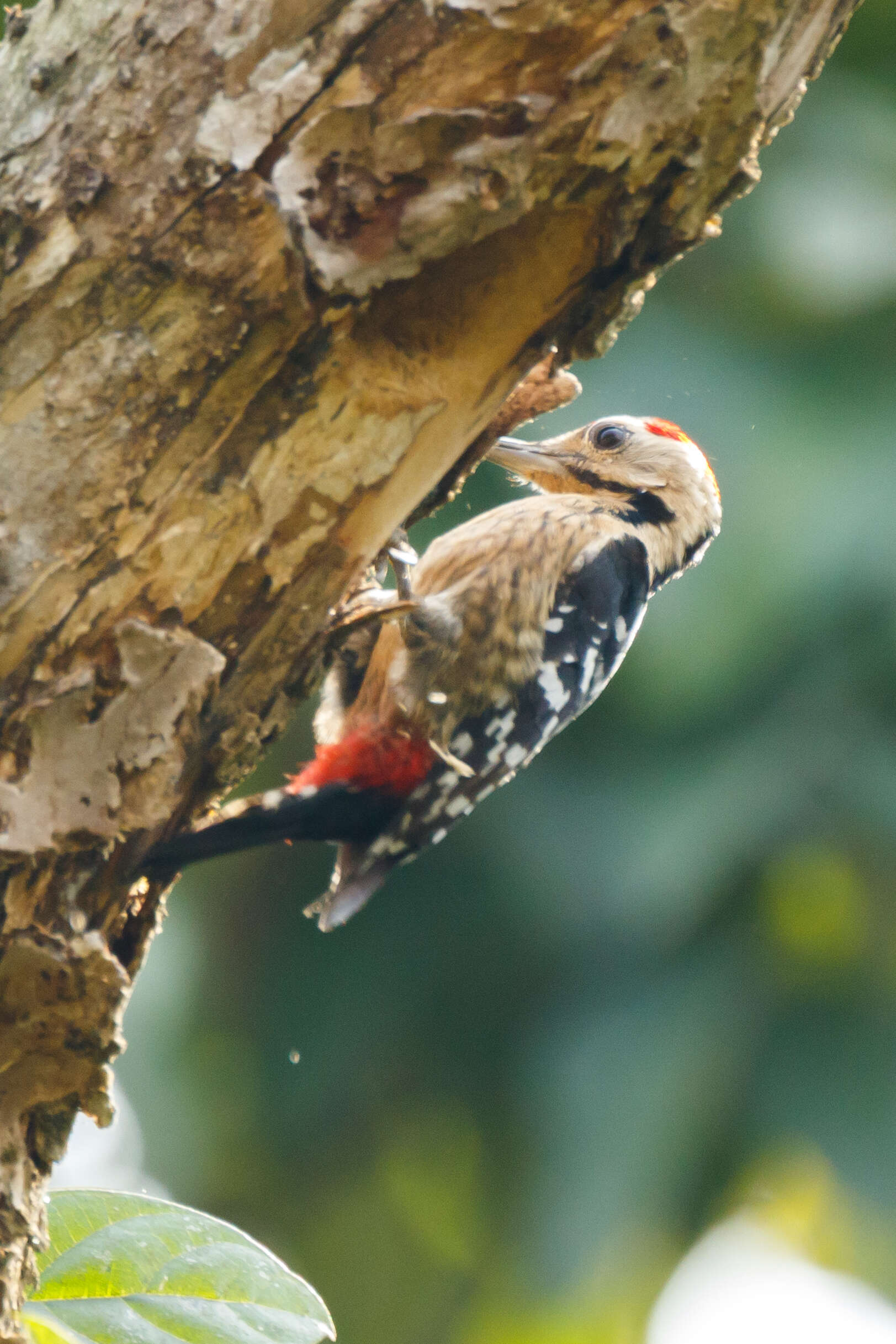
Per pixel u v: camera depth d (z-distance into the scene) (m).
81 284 4.52
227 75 4.50
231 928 14.67
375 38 4.48
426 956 14.08
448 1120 14.47
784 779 12.35
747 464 12.23
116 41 4.54
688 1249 13.46
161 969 14.34
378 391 4.89
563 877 13.22
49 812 4.59
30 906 4.65
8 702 4.57
